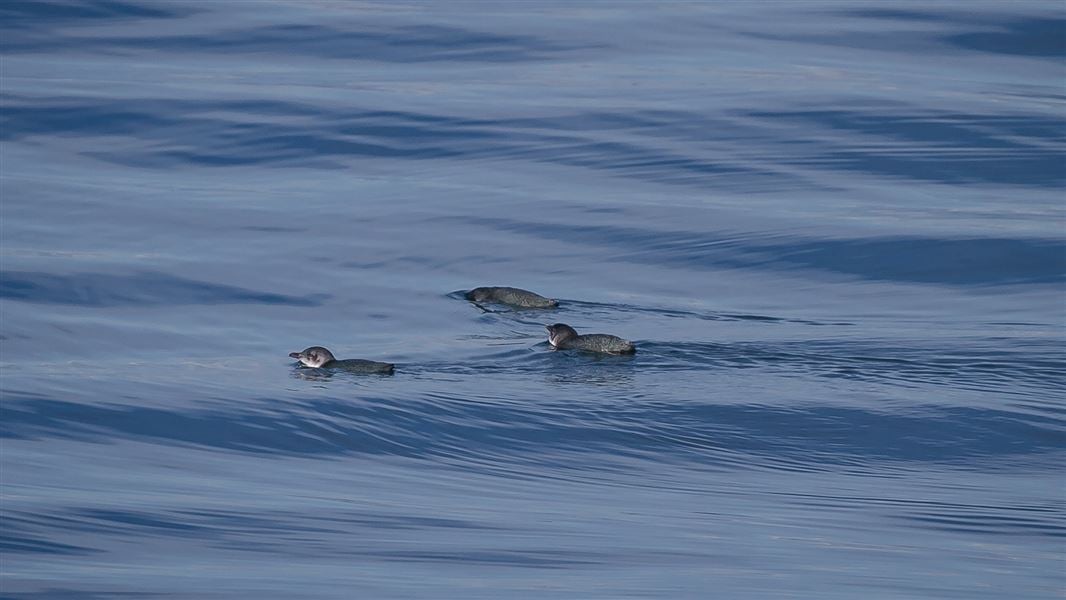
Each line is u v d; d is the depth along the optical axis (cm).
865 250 7744
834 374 5612
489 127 9925
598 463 4744
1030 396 5369
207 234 7769
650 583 3541
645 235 7956
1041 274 7412
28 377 5516
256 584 3472
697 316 6662
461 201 8475
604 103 10512
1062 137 9844
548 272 7400
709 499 4394
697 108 10388
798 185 8900
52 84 10638
